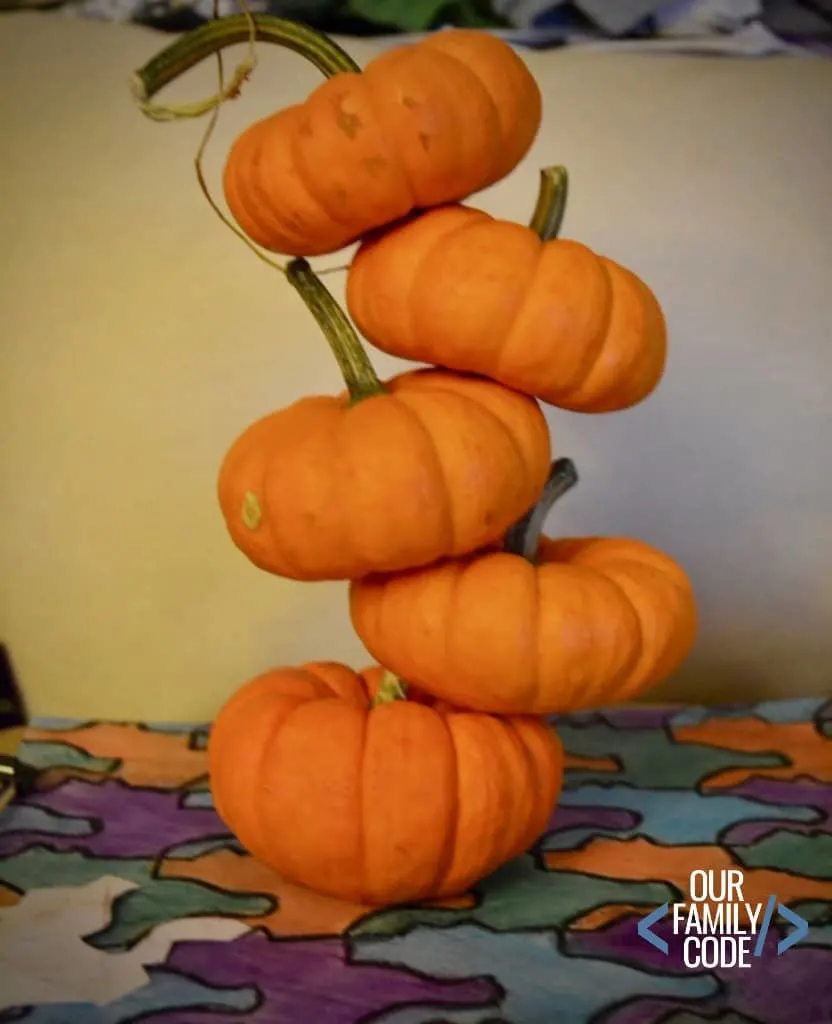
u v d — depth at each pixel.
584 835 0.31
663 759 0.35
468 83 0.25
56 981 0.25
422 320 0.26
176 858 0.30
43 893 0.28
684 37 0.39
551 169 0.28
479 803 0.27
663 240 0.40
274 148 0.25
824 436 0.41
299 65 0.38
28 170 0.38
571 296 0.25
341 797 0.26
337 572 0.26
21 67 0.38
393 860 0.26
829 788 0.33
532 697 0.26
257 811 0.27
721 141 0.39
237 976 0.25
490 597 0.26
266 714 0.28
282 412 0.28
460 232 0.26
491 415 0.26
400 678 0.28
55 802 0.33
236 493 0.27
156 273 0.39
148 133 0.38
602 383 0.26
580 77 0.39
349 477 0.25
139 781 0.34
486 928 0.27
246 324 0.39
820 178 0.40
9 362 0.39
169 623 0.40
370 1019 0.24
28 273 0.39
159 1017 0.24
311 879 0.27
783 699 0.41
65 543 0.40
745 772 0.34
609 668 0.26
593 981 0.25
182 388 0.39
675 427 0.40
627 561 0.28
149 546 0.40
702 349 0.40
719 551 0.41
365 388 0.27
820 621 0.41
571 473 0.29
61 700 0.41
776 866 0.29
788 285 0.40
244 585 0.40
